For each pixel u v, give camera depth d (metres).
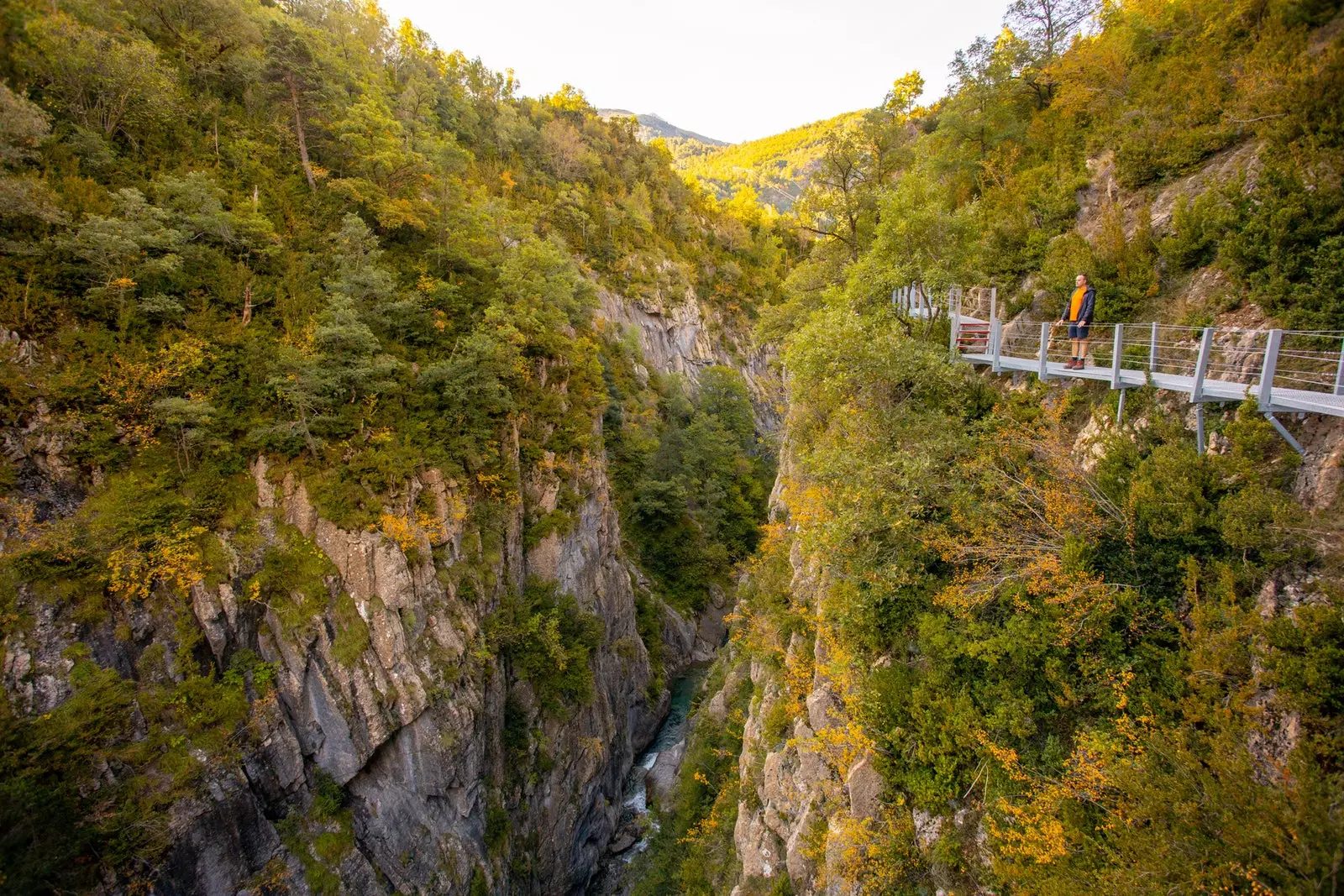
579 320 38.09
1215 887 6.05
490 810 22.36
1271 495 8.18
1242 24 14.62
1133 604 9.02
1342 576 7.30
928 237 16.12
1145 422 10.64
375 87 35.50
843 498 13.62
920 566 12.19
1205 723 7.82
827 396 16.61
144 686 16.05
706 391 66.38
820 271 27.02
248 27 28.48
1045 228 17.16
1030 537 10.67
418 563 21.39
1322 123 10.84
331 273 24.00
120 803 14.54
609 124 90.81
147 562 16.75
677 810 27.19
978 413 14.37
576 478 32.16
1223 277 11.71
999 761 9.55
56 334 17.31
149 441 17.98
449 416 24.83
